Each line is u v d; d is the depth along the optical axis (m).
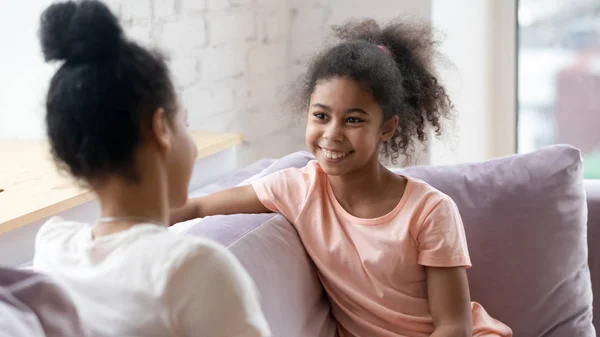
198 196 1.71
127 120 0.94
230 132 2.37
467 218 1.72
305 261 1.53
